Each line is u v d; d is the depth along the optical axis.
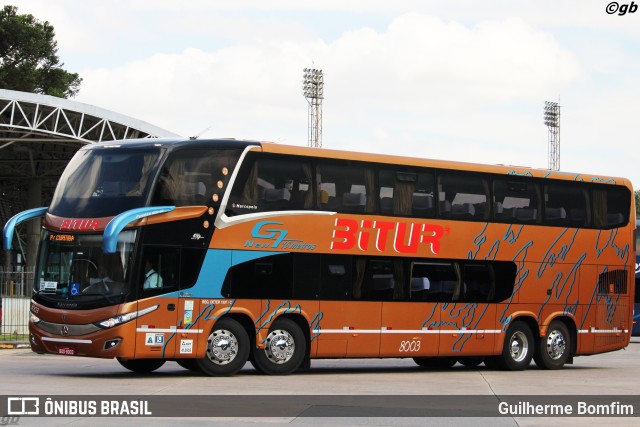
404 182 24.78
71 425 13.59
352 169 23.91
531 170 27.39
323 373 24.56
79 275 21.00
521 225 26.92
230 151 22.17
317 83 91.44
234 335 22.12
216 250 21.75
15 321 33.66
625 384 22.61
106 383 19.67
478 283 26.03
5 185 86.75
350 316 23.62
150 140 21.86
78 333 20.75
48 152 78.31
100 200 21.30
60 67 99.62
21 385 18.67
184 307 21.30
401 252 24.50
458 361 28.91
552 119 106.69
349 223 23.67
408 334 24.58
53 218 21.61
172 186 21.30
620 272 29.11
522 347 27.08
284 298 22.66
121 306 20.55
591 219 28.52
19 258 83.75
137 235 20.77
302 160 23.12
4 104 62.19
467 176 25.98
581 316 28.22
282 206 22.73
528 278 27.03
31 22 97.50
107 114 64.19
